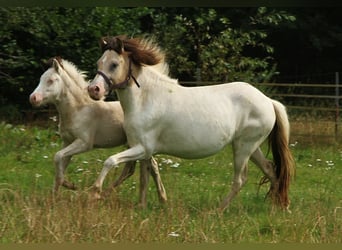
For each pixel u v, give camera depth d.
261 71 29.08
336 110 21.03
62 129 13.02
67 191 12.20
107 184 13.92
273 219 11.19
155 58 11.98
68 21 22.55
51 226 9.84
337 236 10.21
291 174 12.85
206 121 12.12
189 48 25.66
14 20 21.58
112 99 21.12
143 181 12.27
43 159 16.50
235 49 25.11
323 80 34.69
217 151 12.38
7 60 21.58
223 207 12.33
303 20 32.88
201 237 9.91
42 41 22.94
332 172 16.53
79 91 12.88
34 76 24.80
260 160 12.95
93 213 10.30
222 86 12.59
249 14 30.47
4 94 25.56
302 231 10.47
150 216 10.88
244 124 12.52
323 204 12.17
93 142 13.03
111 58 11.62
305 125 21.75
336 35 33.28
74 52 23.28
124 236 9.79
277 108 12.87
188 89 12.29
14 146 17.78
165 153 12.26
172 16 26.73
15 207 10.99
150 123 11.88
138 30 23.34
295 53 34.75
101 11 22.59
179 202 11.70
